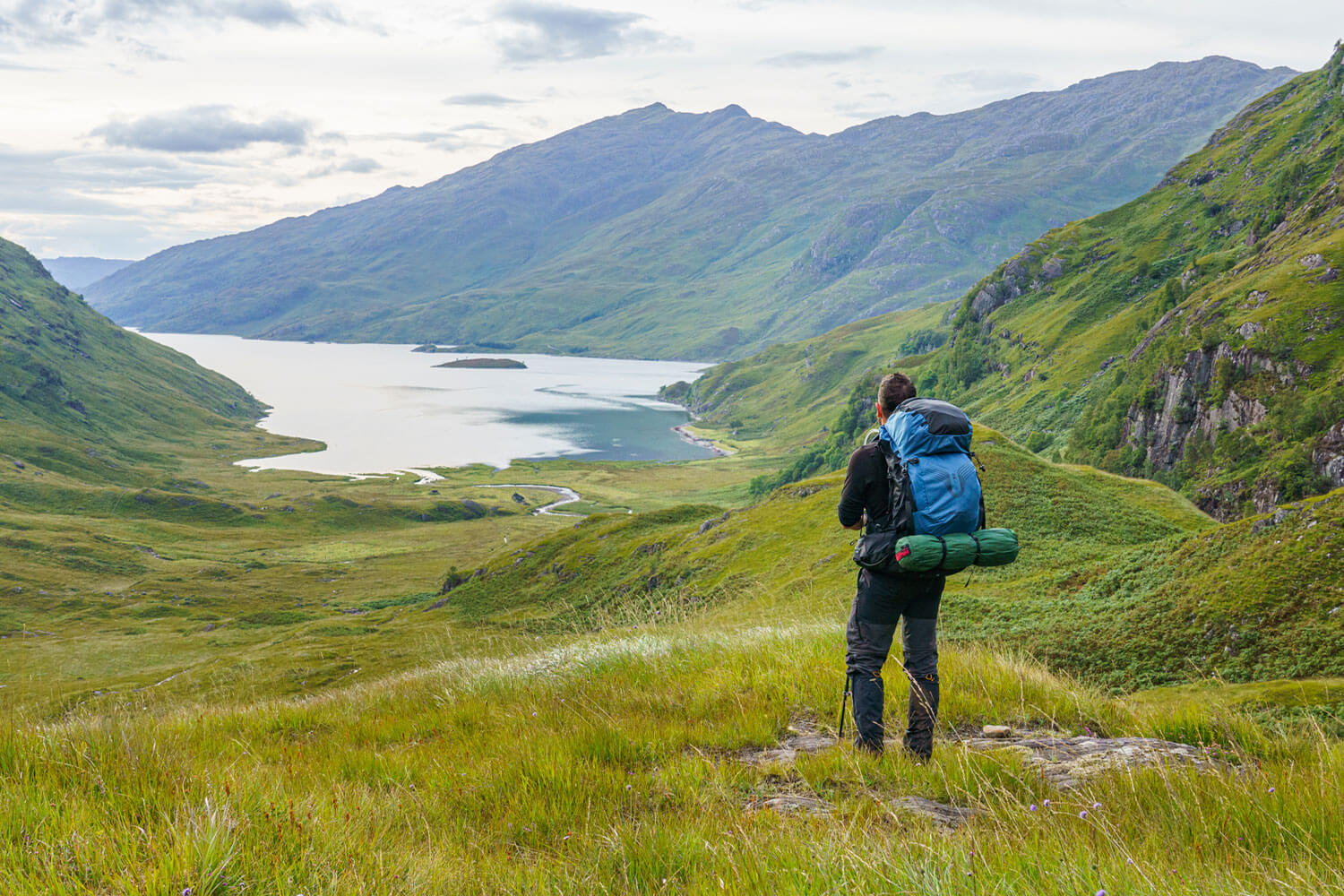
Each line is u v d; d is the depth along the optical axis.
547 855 4.18
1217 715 6.38
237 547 175.00
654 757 6.00
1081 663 25.06
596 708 7.46
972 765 5.12
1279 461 119.06
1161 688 14.19
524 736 6.59
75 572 144.88
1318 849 3.52
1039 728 6.51
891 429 5.80
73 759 5.05
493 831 4.59
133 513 196.50
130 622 118.88
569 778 5.31
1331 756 4.79
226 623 119.12
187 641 106.50
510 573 109.44
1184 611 25.09
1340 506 25.38
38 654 95.00
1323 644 20.94
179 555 164.62
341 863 3.67
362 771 6.05
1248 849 3.64
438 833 4.52
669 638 10.75
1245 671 21.52
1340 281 137.00
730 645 10.04
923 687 5.77
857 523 6.04
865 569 5.91
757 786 5.32
